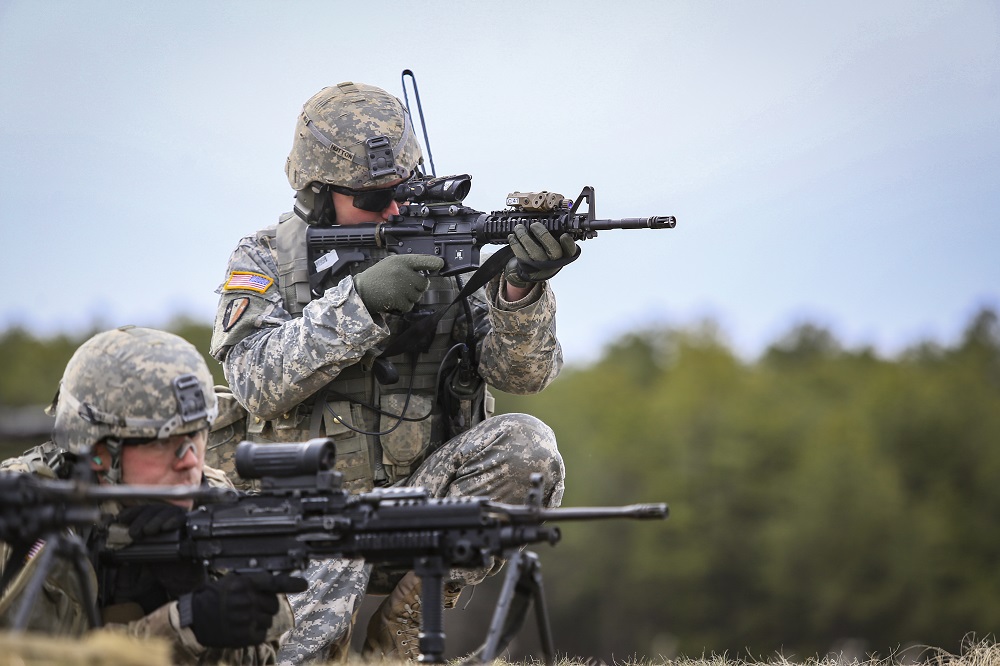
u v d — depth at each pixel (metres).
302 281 18.42
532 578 12.95
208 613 13.02
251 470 13.45
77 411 13.91
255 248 18.94
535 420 18.30
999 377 133.25
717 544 116.88
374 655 17.52
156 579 13.93
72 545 11.86
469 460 18.06
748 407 125.50
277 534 13.34
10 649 9.95
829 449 117.38
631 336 148.25
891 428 121.25
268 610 13.29
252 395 17.72
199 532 13.51
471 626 76.62
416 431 18.42
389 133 18.44
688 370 135.75
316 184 18.48
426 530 12.76
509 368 18.62
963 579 113.06
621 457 123.94
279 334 17.75
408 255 17.66
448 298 18.64
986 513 116.19
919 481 118.56
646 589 114.81
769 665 20.06
